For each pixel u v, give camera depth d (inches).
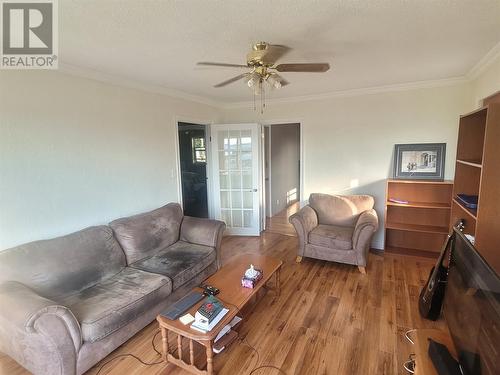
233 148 183.5
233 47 86.7
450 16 68.6
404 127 144.6
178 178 155.0
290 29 74.5
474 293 46.5
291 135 269.9
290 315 97.5
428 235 147.0
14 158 86.4
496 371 37.0
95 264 93.2
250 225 190.2
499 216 75.1
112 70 109.0
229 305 79.0
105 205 115.8
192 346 73.4
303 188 174.7
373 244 157.8
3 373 73.5
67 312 67.1
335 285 117.9
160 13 64.7
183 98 157.0
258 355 79.3
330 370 73.6
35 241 86.9
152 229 117.4
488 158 74.5
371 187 155.9
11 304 65.7
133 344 84.7
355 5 62.6
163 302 95.0
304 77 125.0
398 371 72.9
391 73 120.3
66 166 100.7
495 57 95.8
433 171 139.9
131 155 126.7
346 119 157.9
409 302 104.0
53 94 95.6
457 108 132.9
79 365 69.9
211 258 118.2
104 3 59.6
